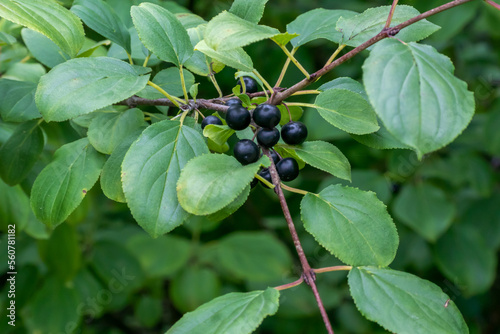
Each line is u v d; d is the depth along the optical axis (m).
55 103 0.31
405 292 0.31
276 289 0.31
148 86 0.37
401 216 0.57
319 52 0.62
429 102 0.28
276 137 0.32
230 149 0.43
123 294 0.55
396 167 0.57
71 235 0.46
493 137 0.59
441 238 0.60
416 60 0.29
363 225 0.31
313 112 0.53
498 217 0.64
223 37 0.30
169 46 0.33
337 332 0.65
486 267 0.59
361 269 0.31
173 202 0.31
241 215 0.67
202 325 0.31
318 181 0.64
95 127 0.35
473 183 0.60
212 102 0.36
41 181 0.35
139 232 0.60
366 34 0.34
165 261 0.58
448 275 0.60
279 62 0.57
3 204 0.41
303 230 0.66
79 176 0.35
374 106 0.28
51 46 0.38
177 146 0.32
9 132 0.41
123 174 0.31
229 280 0.64
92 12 0.36
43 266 0.50
